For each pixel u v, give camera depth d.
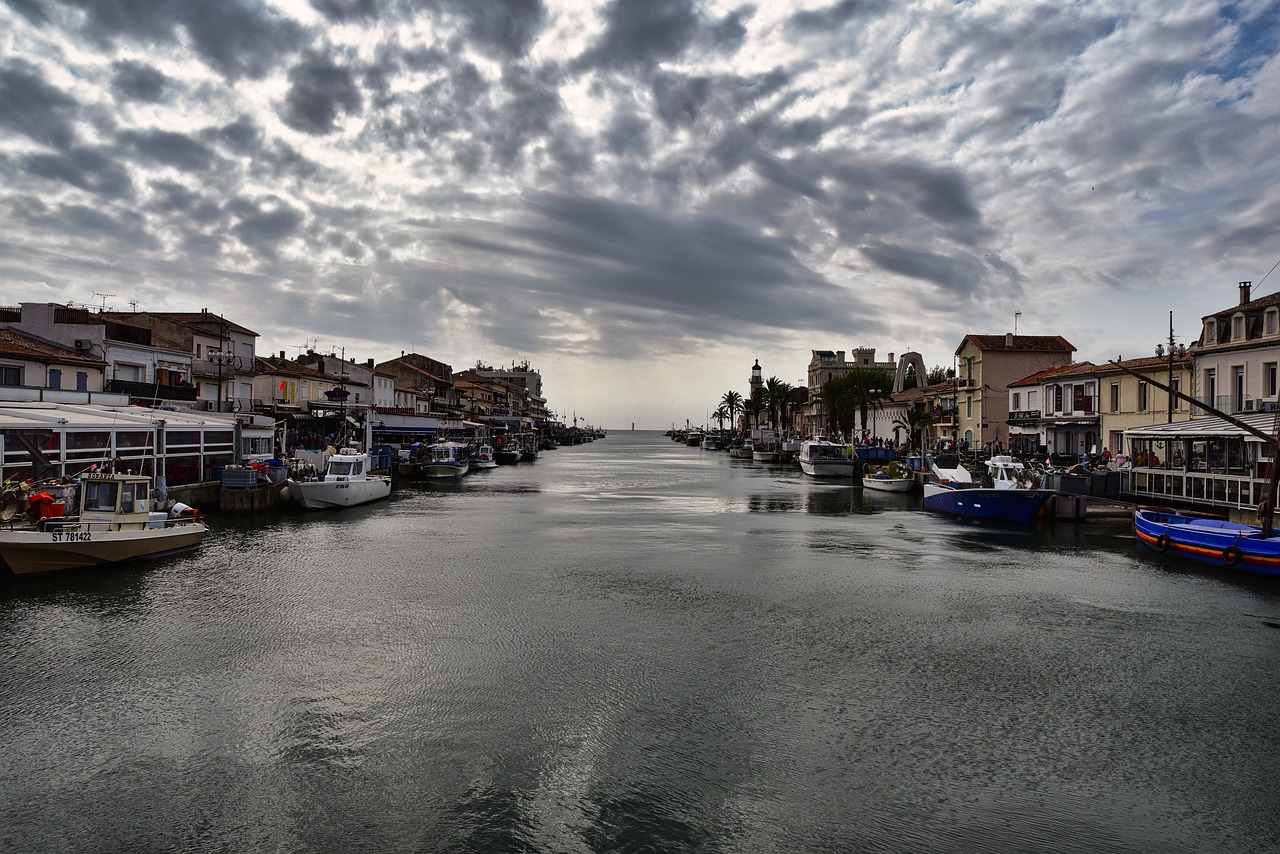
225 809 11.46
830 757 13.21
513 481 74.75
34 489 27.95
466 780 12.35
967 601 23.88
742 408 186.88
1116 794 12.14
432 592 24.50
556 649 18.70
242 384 65.06
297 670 17.12
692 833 10.95
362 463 50.00
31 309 48.94
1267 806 11.83
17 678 16.44
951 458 57.38
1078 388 57.06
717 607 22.91
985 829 11.15
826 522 43.53
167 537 28.22
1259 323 39.44
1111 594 24.88
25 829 10.91
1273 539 26.70
